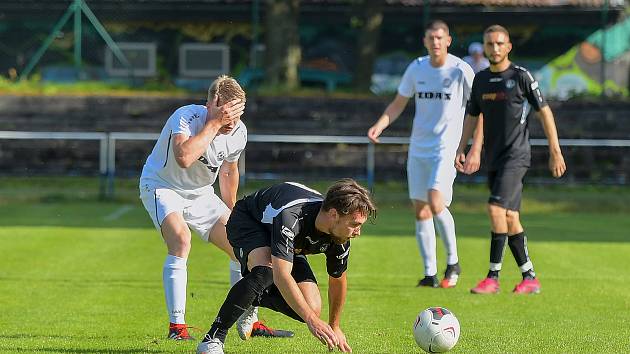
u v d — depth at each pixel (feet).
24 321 75.41
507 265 114.52
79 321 75.66
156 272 104.58
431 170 97.81
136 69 258.37
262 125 232.73
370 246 130.11
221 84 64.13
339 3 262.67
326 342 53.42
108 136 191.52
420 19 262.26
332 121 233.35
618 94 240.12
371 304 85.10
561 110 231.71
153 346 64.59
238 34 262.06
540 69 266.98
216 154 67.82
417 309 82.48
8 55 253.03
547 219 175.52
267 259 57.16
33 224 151.84
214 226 70.18
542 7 261.03
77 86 244.83
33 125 229.25
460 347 65.36
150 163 69.92
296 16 250.37
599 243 136.77
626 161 214.69
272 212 56.75
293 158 219.20
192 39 260.21
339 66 264.93
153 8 256.73
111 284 95.76
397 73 263.90
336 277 58.95
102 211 174.29
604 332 72.02
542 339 68.80
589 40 266.16
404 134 226.58
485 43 92.89
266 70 250.37
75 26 251.39
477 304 85.76
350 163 218.79
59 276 101.04
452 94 98.63
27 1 253.24
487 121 94.53
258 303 58.49
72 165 222.28
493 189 93.91
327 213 53.78
